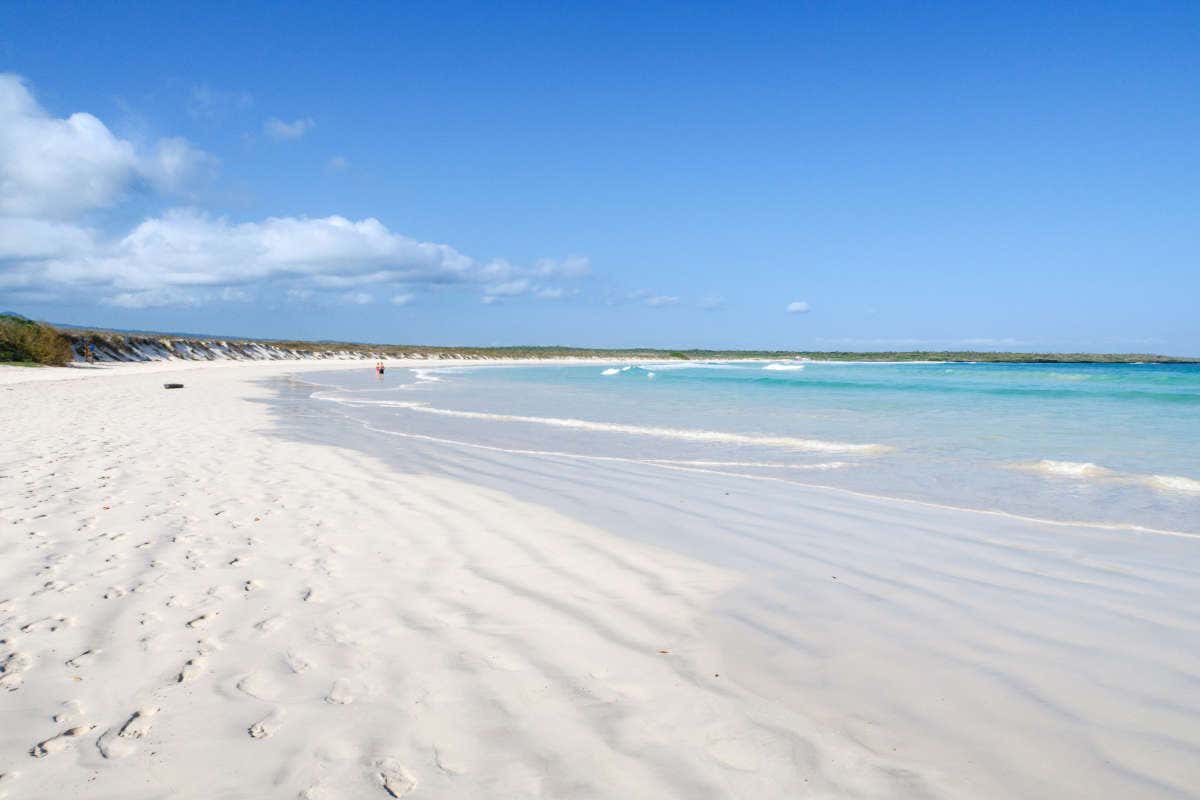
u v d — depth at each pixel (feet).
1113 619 15.03
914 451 41.27
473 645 13.11
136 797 8.51
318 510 23.52
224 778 8.91
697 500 27.35
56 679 11.35
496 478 31.42
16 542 18.57
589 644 13.33
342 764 9.24
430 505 25.04
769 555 19.80
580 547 20.26
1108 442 45.50
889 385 127.13
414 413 64.64
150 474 28.58
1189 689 11.87
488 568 17.94
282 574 16.84
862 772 9.34
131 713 10.41
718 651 13.19
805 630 14.30
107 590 15.38
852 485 30.68
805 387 118.21
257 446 38.29
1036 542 21.33
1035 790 9.04
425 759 9.40
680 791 8.80
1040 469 34.86
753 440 45.88
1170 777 9.36
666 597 16.16
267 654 12.48
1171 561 19.33
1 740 9.63
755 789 8.88
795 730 10.37
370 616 14.40
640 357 523.29
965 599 16.24
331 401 78.07
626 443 44.34
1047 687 11.92
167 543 19.02
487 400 83.76
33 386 78.79
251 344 254.47
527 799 8.57
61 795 8.51
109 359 161.38
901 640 13.84
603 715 10.65
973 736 10.32
